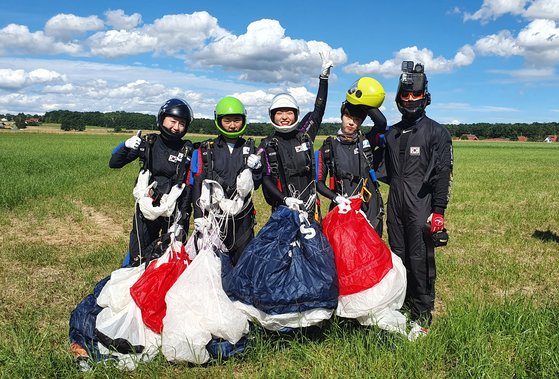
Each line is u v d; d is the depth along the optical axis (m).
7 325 4.50
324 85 4.83
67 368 3.65
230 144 4.46
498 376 3.40
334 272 3.94
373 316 3.98
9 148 39.72
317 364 3.69
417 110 4.32
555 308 4.65
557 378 3.40
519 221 10.28
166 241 4.42
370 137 4.79
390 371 3.50
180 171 4.41
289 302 3.73
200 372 3.66
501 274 6.34
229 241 4.64
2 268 6.39
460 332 3.99
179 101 4.48
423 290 4.47
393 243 4.62
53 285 5.71
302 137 4.45
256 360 3.82
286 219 4.09
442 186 4.30
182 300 3.75
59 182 15.44
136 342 3.76
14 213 10.42
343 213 4.30
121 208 11.52
